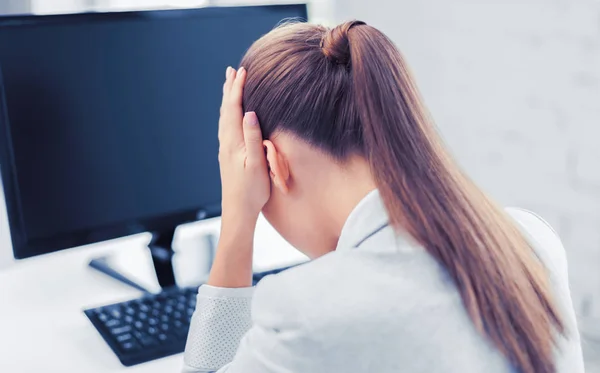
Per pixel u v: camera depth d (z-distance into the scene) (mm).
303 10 1378
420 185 677
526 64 1736
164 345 1049
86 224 1199
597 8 1573
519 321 678
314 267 695
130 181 1229
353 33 732
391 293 660
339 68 734
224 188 886
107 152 1200
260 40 808
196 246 1431
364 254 688
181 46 1243
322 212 772
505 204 1880
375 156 687
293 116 741
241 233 887
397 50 730
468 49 1854
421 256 676
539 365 685
